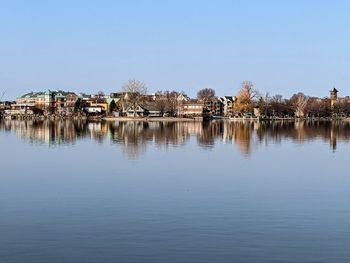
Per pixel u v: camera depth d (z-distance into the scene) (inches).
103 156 2583.7
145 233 1081.4
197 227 1130.0
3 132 4874.5
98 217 1223.5
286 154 2716.5
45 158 2491.4
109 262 906.1
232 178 1844.2
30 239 1038.4
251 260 917.8
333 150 2962.6
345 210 1311.5
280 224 1161.4
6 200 1432.1
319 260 920.3
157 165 2209.6
